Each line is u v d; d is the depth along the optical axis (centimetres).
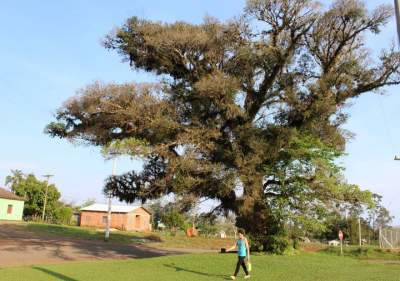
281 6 2506
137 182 2838
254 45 2634
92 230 6009
